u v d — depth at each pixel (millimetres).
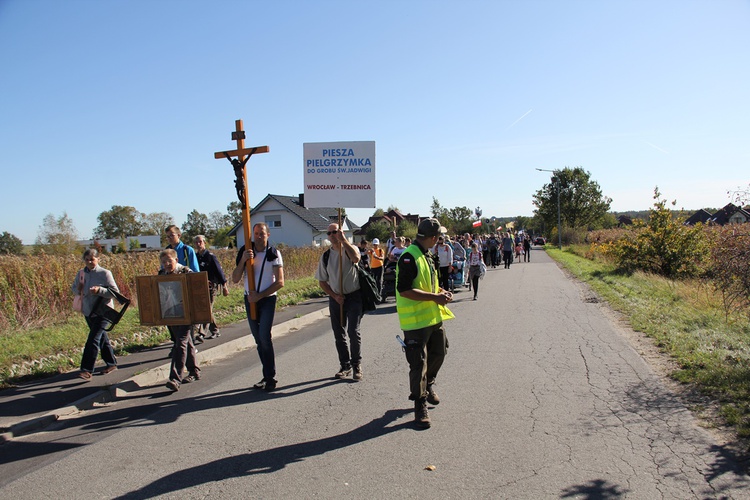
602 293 14695
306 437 4645
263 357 6180
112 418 5371
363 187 7715
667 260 20031
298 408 5453
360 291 6531
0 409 5453
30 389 6180
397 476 3836
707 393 5434
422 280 4906
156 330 9758
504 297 14727
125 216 83188
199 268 9141
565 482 3676
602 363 6941
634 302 12492
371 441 4500
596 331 9250
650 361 6984
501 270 26109
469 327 9930
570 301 13586
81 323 9883
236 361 7836
